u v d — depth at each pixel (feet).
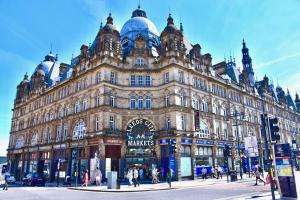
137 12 174.40
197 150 127.95
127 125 124.06
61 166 139.64
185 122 123.54
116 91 126.11
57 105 160.45
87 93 132.46
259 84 231.50
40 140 169.89
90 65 135.85
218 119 148.77
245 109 179.11
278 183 50.80
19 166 192.54
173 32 134.21
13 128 219.61
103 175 110.32
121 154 118.62
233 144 154.10
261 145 181.47
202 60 149.69
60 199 59.57
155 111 126.82
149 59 135.95
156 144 122.42
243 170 161.99
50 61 218.18
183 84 128.26
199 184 94.79
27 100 205.26
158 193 70.08
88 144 120.57
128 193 72.23
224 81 165.27
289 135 242.58
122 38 154.40
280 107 236.43
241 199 50.80
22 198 63.21
